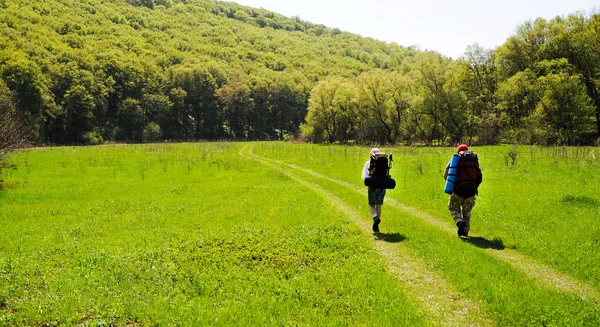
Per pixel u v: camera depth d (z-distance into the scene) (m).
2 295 6.64
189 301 6.53
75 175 24.70
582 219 11.13
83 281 7.16
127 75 107.44
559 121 48.53
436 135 71.31
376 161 10.60
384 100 72.62
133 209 14.41
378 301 6.37
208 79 119.81
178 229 11.16
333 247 9.42
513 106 56.88
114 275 7.55
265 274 7.77
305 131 87.06
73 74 91.25
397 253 8.86
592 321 5.53
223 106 118.81
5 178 22.59
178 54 141.88
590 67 53.91
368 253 8.88
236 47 182.00
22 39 91.12
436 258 8.21
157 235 10.52
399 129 74.06
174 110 112.94
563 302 6.06
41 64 87.56
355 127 82.31
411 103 66.75
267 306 6.34
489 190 16.62
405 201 15.13
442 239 9.69
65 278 7.30
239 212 13.46
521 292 6.42
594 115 51.34
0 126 19.55
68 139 87.81
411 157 34.62
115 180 22.36
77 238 10.46
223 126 120.19
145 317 6.04
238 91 116.69
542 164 24.98
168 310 6.19
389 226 11.26
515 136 51.44
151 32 163.88
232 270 7.91
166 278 7.46
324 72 156.38
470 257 8.14
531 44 60.75
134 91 107.06
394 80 72.38
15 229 11.38
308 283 7.22
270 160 35.72
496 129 56.53
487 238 9.94
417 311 6.06
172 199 16.36
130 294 6.70
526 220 11.45
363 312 6.08
